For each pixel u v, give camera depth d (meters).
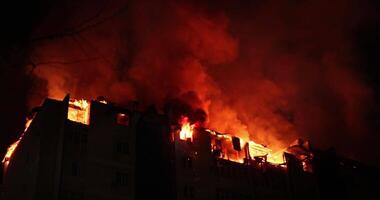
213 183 50.56
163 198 46.25
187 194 48.03
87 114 48.09
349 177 62.44
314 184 58.72
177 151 49.84
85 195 42.41
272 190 55.25
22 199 42.91
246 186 53.16
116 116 48.31
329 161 61.38
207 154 52.03
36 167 42.31
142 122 49.59
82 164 43.66
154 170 47.38
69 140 44.09
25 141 47.66
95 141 45.41
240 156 55.94
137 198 45.16
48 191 41.59
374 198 62.94
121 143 47.19
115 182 44.75
